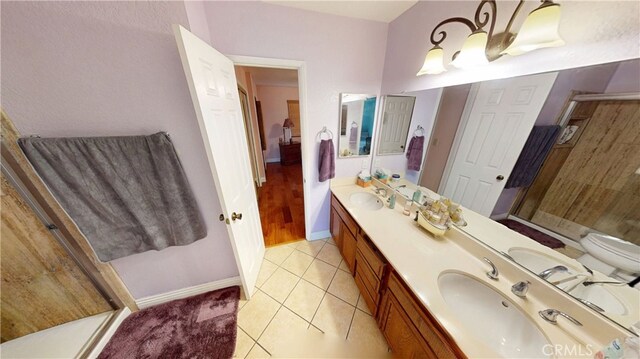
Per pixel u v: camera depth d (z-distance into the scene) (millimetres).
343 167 2195
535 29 726
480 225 1164
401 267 1087
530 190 939
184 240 1425
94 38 980
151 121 1185
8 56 899
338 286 1821
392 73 1820
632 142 642
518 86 932
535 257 942
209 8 1341
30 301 1291
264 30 1489
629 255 694
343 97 1895
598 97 702
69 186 1092
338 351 1336
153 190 1268
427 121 1531
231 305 1631
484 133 1113
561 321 812
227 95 1414
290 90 5637
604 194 725
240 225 1547
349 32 1706
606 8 651
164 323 1488
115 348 1337
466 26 1138
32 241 1179
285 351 1338
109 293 1456
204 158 1359
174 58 1118
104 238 1247
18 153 1023
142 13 1006
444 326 789
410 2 1460
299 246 2365
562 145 817
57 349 1293
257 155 4020
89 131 1104
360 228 1562
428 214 1376
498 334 891
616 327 699
